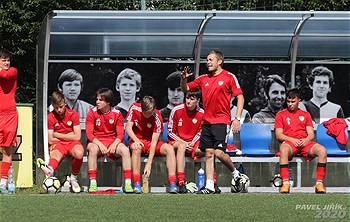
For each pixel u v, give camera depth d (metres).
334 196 38.81
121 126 44.56
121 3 75.19
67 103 50.53
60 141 44.94
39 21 66.75
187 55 51.03
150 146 43.56
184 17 46.75
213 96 41.88
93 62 50.72
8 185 43.81
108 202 35.25
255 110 51.72
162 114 51.16
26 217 30.05
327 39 51.59
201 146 42.34
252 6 77.12
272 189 45.66
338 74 51.97
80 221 28.89
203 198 37.34
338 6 73.81
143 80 51.03
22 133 46.81
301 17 47.25
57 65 50.50
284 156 43.81
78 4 69.62
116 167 50.03
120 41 50.53
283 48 51.44
